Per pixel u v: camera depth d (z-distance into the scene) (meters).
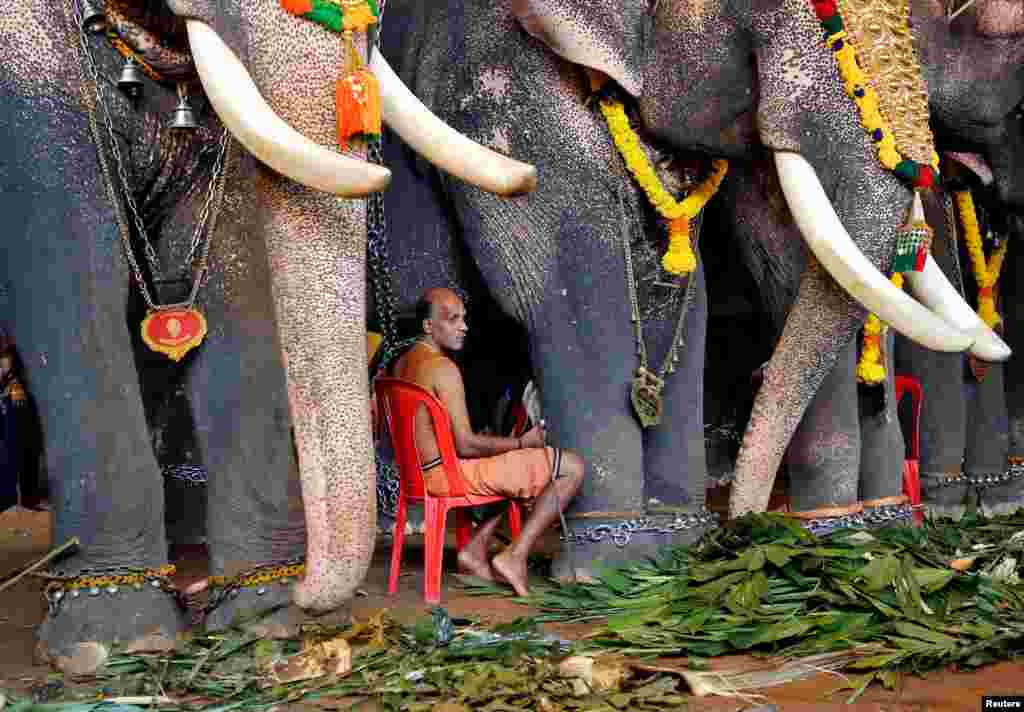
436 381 4.21
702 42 4.10
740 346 7.21
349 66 2.87
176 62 3.26
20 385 4.78
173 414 4.97
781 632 3.29
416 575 4.60
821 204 3.88
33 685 3.05
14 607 4.10
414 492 4.23
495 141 4.36
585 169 4.32
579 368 4.35
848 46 3.87
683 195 4.40
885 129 3.89
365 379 2.95
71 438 3.26
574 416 4.33
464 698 2.83
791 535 3.91
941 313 4.29
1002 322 6.24
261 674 3.12
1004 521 5.47
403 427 4.22
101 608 3.27
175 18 3.21
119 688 3.00
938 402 5.82
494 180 2.98
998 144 5.31
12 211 3.21
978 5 4.76
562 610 3.90
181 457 5.02
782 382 4.12
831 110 3.90
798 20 3.92
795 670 3.15
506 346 5.25
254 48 2.85
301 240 2.88
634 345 4.37
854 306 4.01
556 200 4.33
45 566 3.32
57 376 3.25
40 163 3.20
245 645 3.29
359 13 2.88
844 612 3.50
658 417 4.32
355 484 2.89
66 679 3.12
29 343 3.26
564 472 4.24
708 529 4.35
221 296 3.46
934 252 5.62
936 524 5.27
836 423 4.57
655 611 3.59
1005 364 6.29
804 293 4.06
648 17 4.27
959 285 5.63
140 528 3.33
